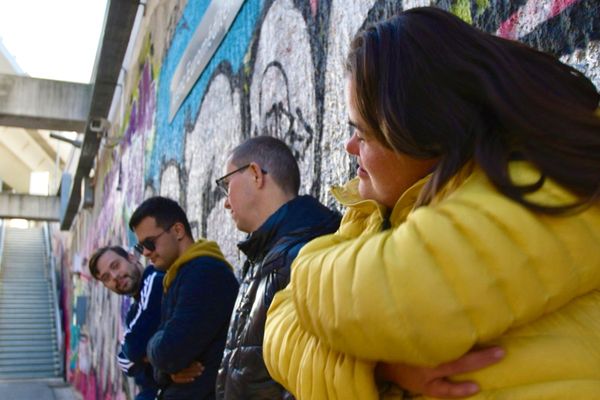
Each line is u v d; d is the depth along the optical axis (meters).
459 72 0.75
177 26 5.43
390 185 0.91
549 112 0.70
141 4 7.39
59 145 27.09
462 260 0.66
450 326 0.66
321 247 0.90
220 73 3.93
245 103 3.38
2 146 31.66
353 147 1.01
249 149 1.80
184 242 2.66
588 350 0.68
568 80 0.77
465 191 0.72
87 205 12.57
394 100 0.77
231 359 1.44
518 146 0.72
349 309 0.71
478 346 0.71
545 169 0.68
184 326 2.08
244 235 3.15
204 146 4.23
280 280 1.36
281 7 2.91
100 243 10.89
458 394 0.71
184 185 4.77
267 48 3.08
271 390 1.32
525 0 1.30
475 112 0.75
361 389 0.77
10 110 10.09
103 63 7.73
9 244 27.42
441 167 0.76
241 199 1.77
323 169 2.30
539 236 0.65
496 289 0.65
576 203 0.66
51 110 10.38
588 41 1.11
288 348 0.88
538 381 0.67
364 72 0.82
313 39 2.49
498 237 0.66
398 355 0.69
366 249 0.73
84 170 12.52
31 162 32.97
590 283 0.68
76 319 14.26
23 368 18.30
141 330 2.75
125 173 8.10
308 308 0.78
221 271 2.22
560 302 0.67
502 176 0.68
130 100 8.10
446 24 0.78
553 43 1.21
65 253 20.95
